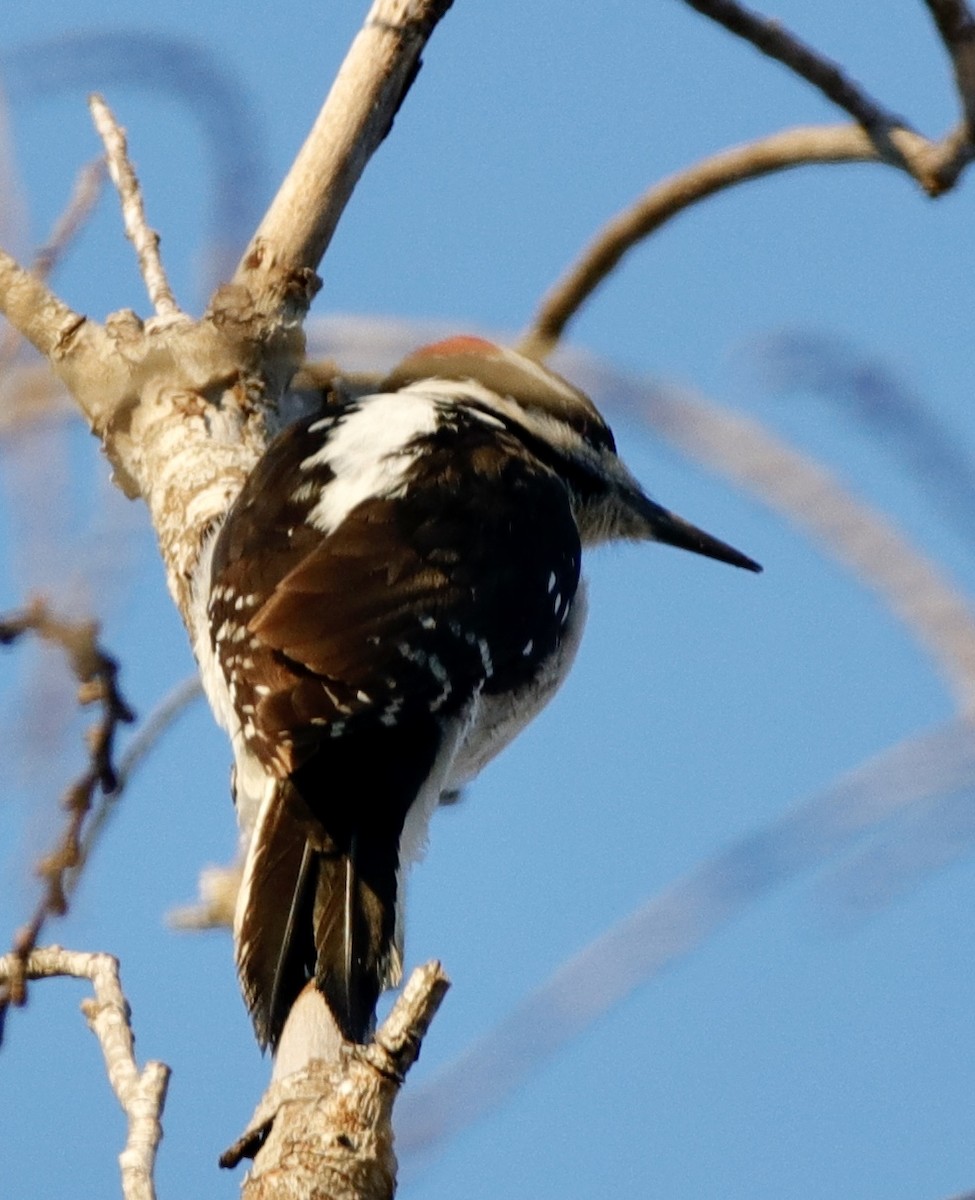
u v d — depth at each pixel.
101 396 11.09
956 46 8.62
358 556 9.75
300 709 8.99
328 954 8.44
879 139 9.38
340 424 10.88
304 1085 7.27
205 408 11.00
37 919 8.09
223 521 10.35
